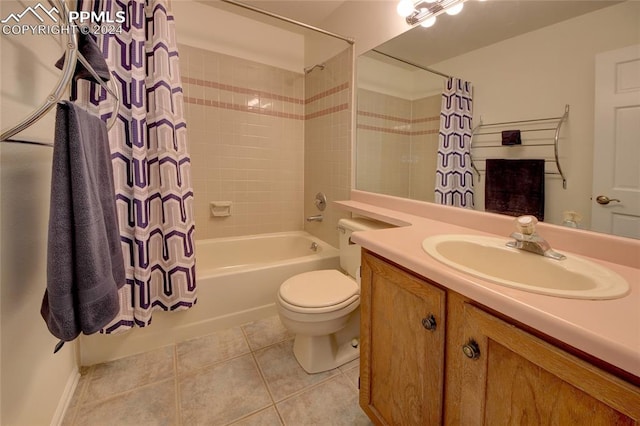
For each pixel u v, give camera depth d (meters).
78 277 0.73
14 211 0.85
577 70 0.93
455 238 1.06
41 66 1.01
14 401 0.84
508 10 1.11
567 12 0.95
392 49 1.68
